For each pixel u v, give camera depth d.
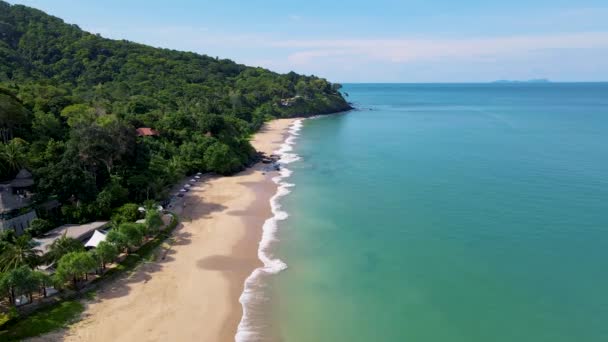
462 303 42.41
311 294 44.22
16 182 59.19
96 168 66.81
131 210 59.22
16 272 38.19
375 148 122.88
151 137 96.31
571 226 60.12
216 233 59.41
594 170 90.06
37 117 82.12
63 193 58.56
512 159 102.94
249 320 39.69
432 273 48.25
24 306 39.00
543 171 90.19
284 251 54.09
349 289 45.22
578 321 39.34
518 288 44.81
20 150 65.88
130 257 50.12
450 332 38.09
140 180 67.19
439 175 89.19
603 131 149.62
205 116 109.06
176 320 39.28
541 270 48.22
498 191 76.94
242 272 48.62
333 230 60.78
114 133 69.25
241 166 97.38
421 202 72.12
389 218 65.12
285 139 142.88
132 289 44.28
